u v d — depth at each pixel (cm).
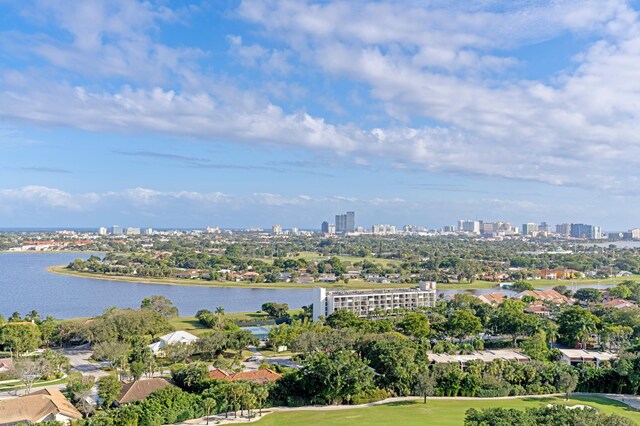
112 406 15038
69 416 13612
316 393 15812
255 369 19388
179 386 16362
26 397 13975
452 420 13862
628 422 9794
